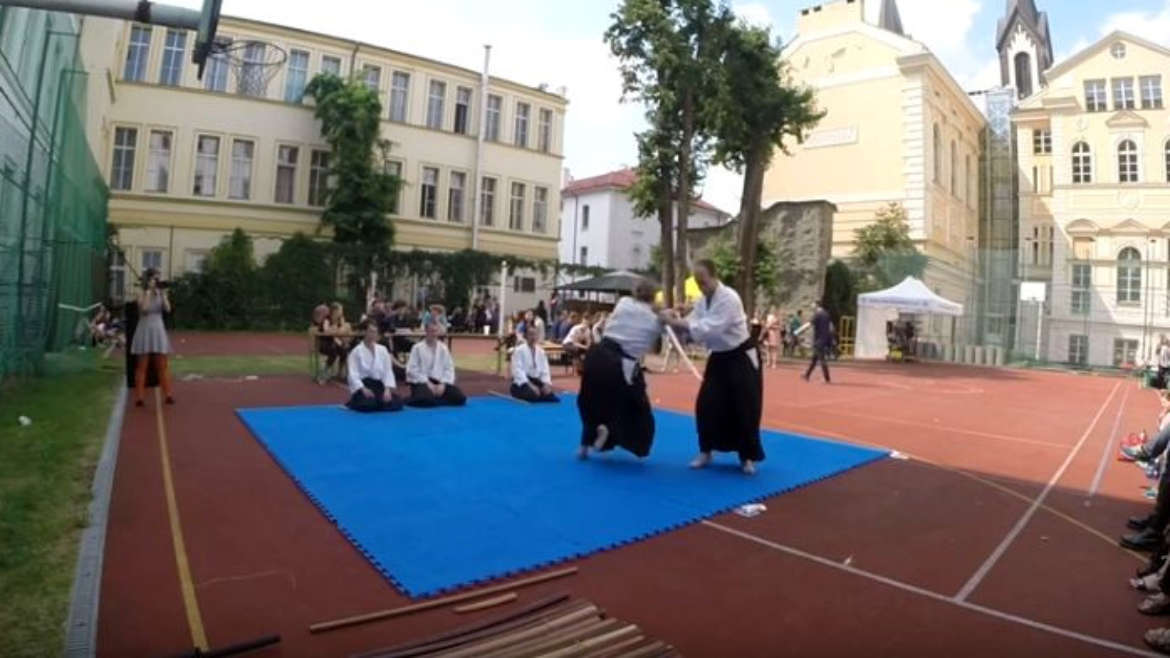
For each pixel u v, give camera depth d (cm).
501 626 353
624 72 2453
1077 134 3925
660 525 530
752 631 367
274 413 970
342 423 913
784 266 2984
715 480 679
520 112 3962
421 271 3319
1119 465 846
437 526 507
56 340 1395
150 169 3033
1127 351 3425
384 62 3503
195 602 376
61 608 358
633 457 771
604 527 519
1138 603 417
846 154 3772
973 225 4484
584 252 5284
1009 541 531
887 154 3628
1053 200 3984
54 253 1305
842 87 3803
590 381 741
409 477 645
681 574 443
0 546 434
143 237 3006
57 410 903
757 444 710
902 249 3297
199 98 3095
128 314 1117
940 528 559
